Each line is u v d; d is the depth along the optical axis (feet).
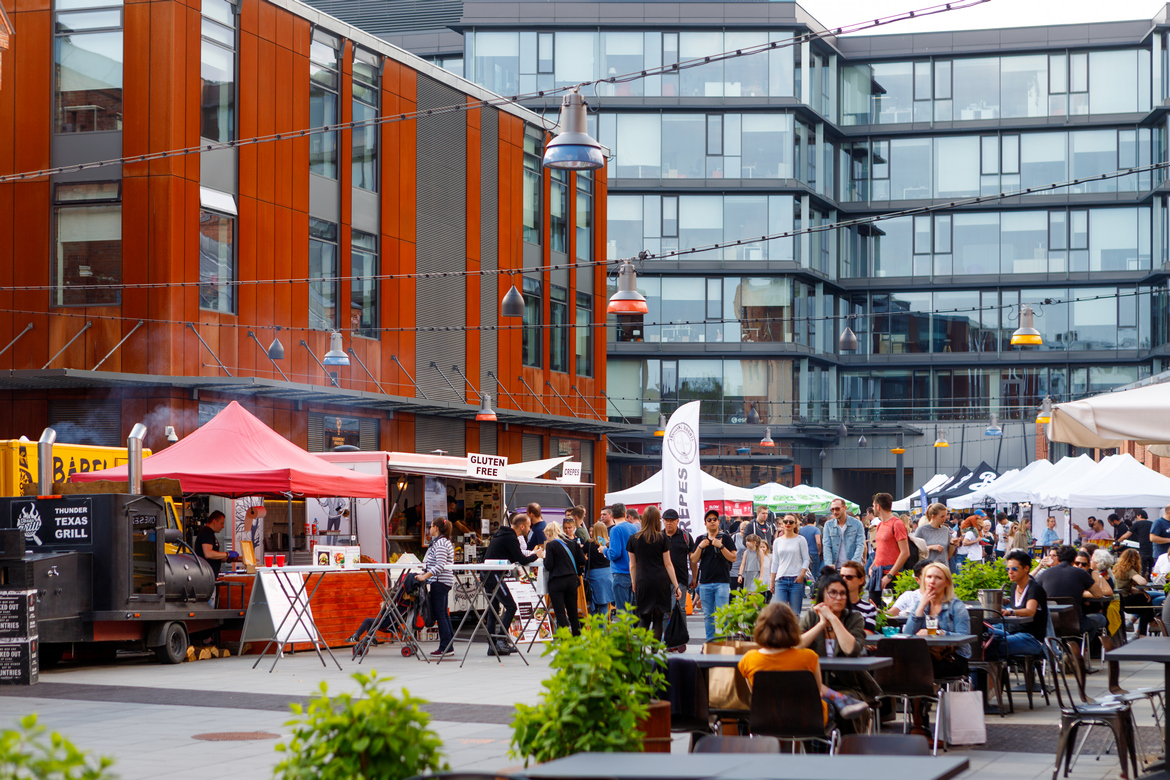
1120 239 192.85
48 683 46.21
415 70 112.27
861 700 31.01
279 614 53.36
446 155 116.47
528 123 129.80
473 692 43.01
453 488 88.43
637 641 23.09
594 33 185.78
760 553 75.10
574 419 127.13
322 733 15.56
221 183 90.63
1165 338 187.93
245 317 91.97
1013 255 196.34
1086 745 33.47
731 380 187.21
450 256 116.57
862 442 187.11
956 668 35.06
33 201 87.71
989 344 196.75
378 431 106.32
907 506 130.41
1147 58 192.24
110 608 50.60
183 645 54.80
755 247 186.09
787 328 185.98
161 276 85.56
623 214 186.70
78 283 86.94
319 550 60.13
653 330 186.70
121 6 87.40
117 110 87.15
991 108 197.06
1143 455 135.95
